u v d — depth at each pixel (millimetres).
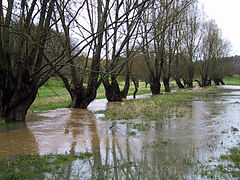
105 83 24203
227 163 6191
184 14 33031
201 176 5406
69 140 8680
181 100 24047
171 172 5566
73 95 18812
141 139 8781
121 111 15625
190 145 7879
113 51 19500
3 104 11602
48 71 12539
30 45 11125
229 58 73562
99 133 9836
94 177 5445
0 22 9891
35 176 5469
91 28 17141
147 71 34938
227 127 10531
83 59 19031
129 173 5668
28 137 9109
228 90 42000
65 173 5656
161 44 31703
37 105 20750
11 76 11430
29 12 11117
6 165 6137
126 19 11812
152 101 20781
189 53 50312
